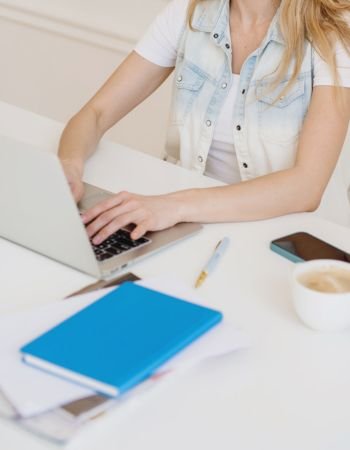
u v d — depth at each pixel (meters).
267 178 1.63
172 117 2.02
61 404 0.96
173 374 1.02
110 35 3.26
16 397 0.96
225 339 1.10
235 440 0.96
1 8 3.56
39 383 0.99
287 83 1.83
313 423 1.00
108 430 0.95
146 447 0.93
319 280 1.22
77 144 1.82
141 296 1.17
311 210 1.65
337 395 1.05
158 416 0.98
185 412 1.00
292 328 1.20
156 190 1.68
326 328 1.19
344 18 1.78
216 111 1.91
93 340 1.05
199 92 1.94
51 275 1.31
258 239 1.48
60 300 1.19
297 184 1.63
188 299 1.21
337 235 1.53
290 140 1.86
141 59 2.06
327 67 1.76
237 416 1.00
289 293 1.30
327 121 1.74
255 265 1.38
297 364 1.11
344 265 1.25
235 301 1.26
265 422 0.99
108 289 1.22
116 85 2.04
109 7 3.23
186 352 1.06
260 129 1.87
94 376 0.98
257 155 1.90
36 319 1.13
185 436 0.96
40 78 3.59
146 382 1.00
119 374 0.99
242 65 1.87
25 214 1.34
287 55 1.81
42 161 1.24
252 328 1.19
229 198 1.56
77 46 3.40
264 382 1.07
